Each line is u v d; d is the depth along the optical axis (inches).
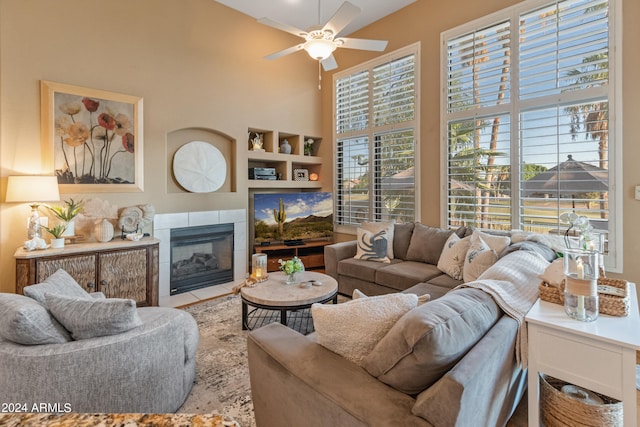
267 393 57.5
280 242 195.0
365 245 151.9
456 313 47.3
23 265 104.4
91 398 58.2
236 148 178.5
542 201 125.6
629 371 48.4
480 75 143.2
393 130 178.5
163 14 151.5
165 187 152.8
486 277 69.5
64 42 125.5
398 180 176.9
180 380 72.7
